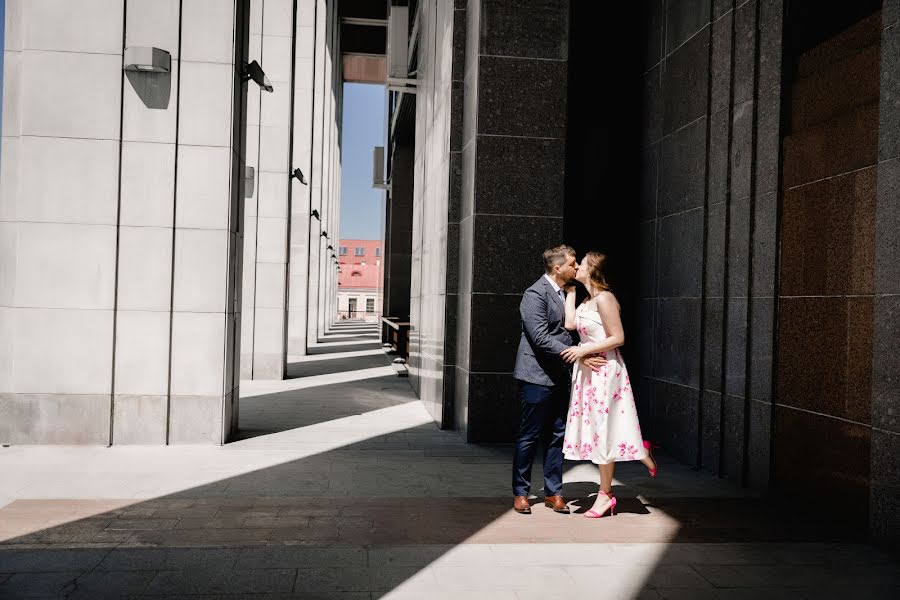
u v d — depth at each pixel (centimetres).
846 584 367
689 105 667
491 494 542
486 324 755
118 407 699
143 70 695
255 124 1338
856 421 455
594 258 488
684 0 681
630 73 799
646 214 769
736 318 589
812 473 500
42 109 686
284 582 355
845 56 475
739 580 371
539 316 483
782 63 539
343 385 1268
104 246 694
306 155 1745
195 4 705
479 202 753
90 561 380
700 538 440
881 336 422
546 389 487
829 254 486
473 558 396
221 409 712
